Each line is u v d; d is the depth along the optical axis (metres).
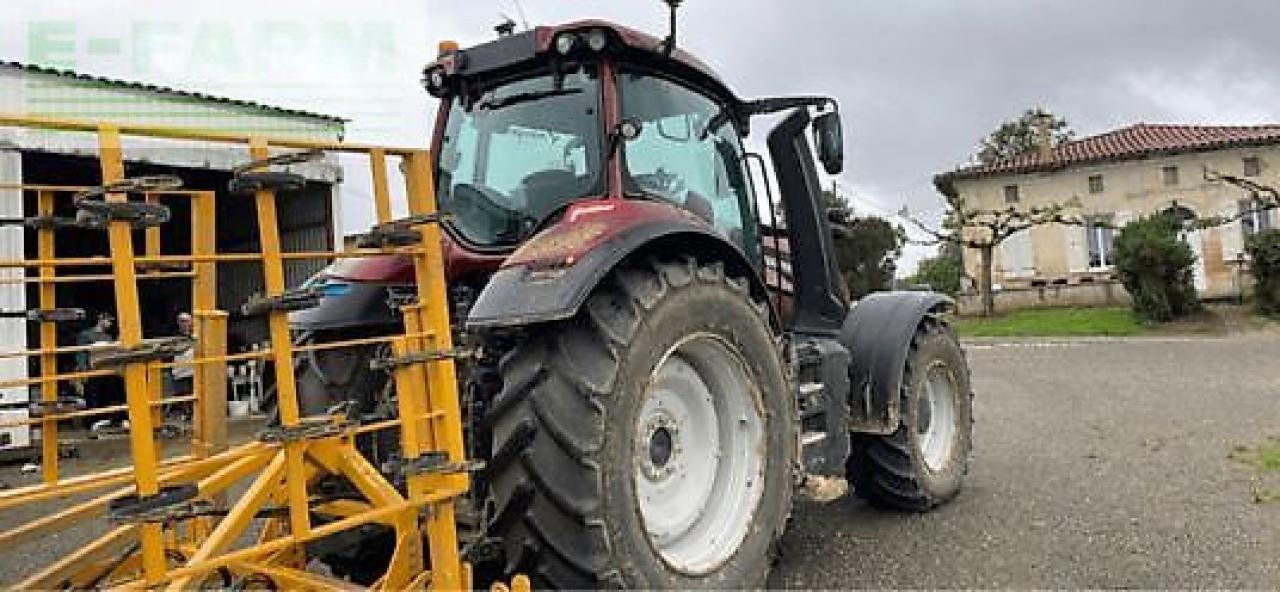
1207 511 4.42
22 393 8.08
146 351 2.00
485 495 2.84
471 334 2.97
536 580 2.73
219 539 2.24
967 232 26.61
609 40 3.42
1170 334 17.66
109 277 2.74
